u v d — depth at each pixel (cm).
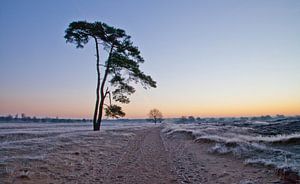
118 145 2317
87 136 2783
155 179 1077
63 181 1047
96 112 4038
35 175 1090
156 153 1866
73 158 1485
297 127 3800
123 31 3859
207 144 2195
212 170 1218
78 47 3841
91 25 3675
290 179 914
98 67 3981
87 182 1040
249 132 3756
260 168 1135
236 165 1278
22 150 1666
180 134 3603
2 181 977
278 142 1927
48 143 2005
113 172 1219
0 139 2898
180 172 1203
